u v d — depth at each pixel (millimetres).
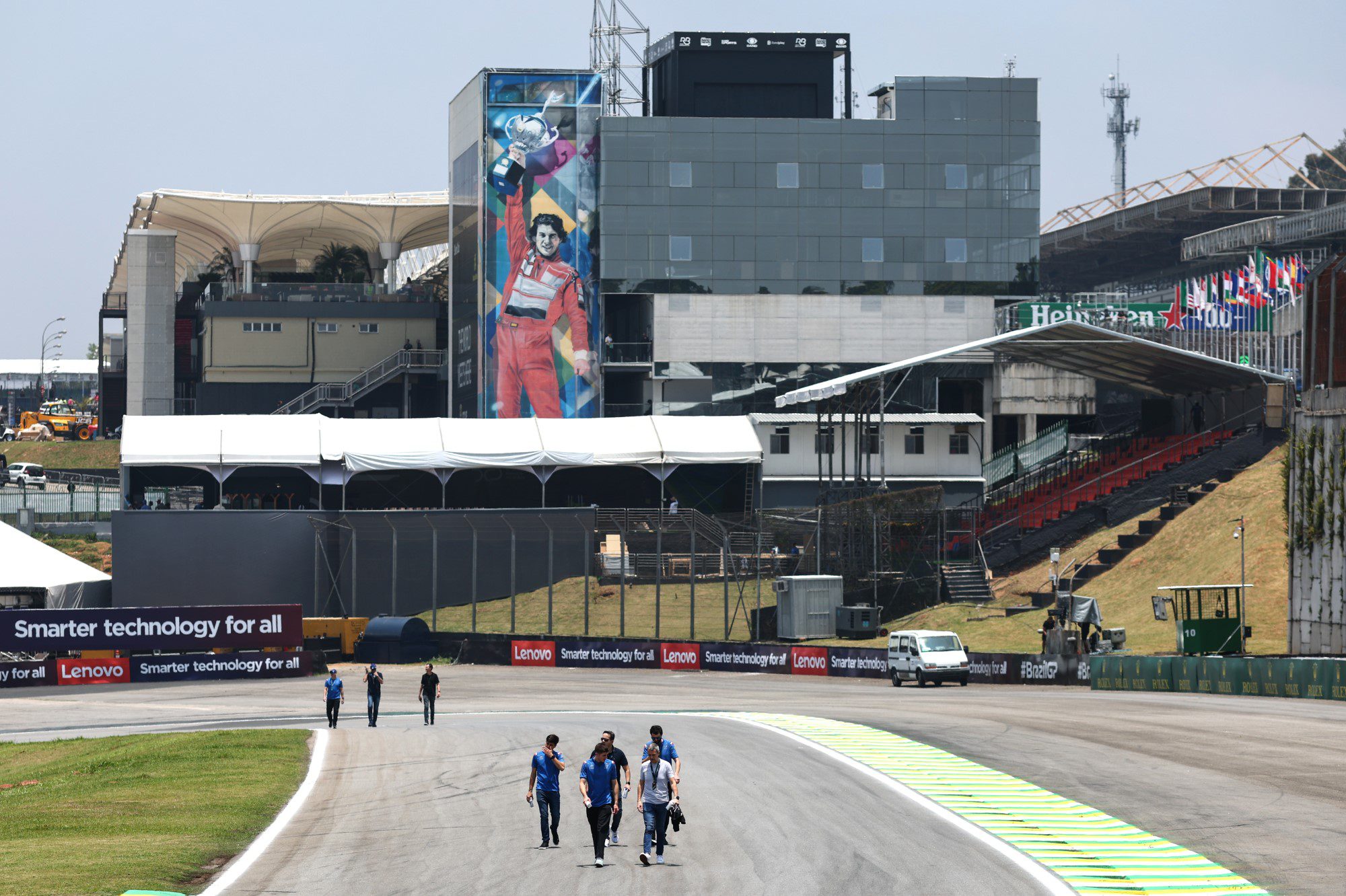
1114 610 148750
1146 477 188250
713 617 164875
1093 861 45625
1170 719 83125
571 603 173125
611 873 44906
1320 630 118812
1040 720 85000
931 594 164875
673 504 193625
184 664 145625
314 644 162625
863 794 59250
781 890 42000
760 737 80250
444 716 104375
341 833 53219
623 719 95438
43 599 165000
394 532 166000
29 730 104938
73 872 44625
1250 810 53844
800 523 172625
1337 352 119375
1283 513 150375
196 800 60438
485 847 50062
